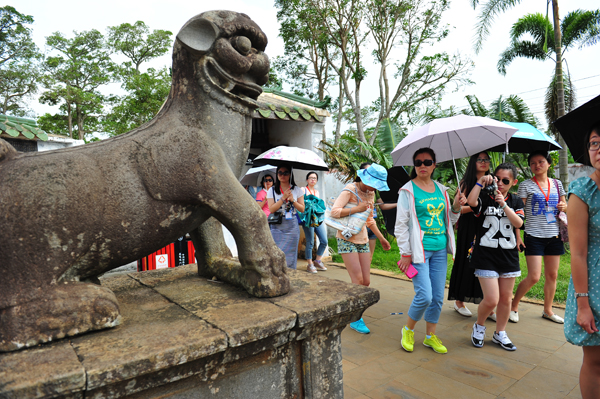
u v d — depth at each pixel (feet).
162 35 80.69
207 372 4.23
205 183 4.74
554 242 10.75
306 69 54.24
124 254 4.53
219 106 5.10
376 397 7.29
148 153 4.55
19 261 3.80
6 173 3.89
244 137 5.38
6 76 70.95
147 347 3.75
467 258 10.57
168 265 13.87
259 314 4.66
